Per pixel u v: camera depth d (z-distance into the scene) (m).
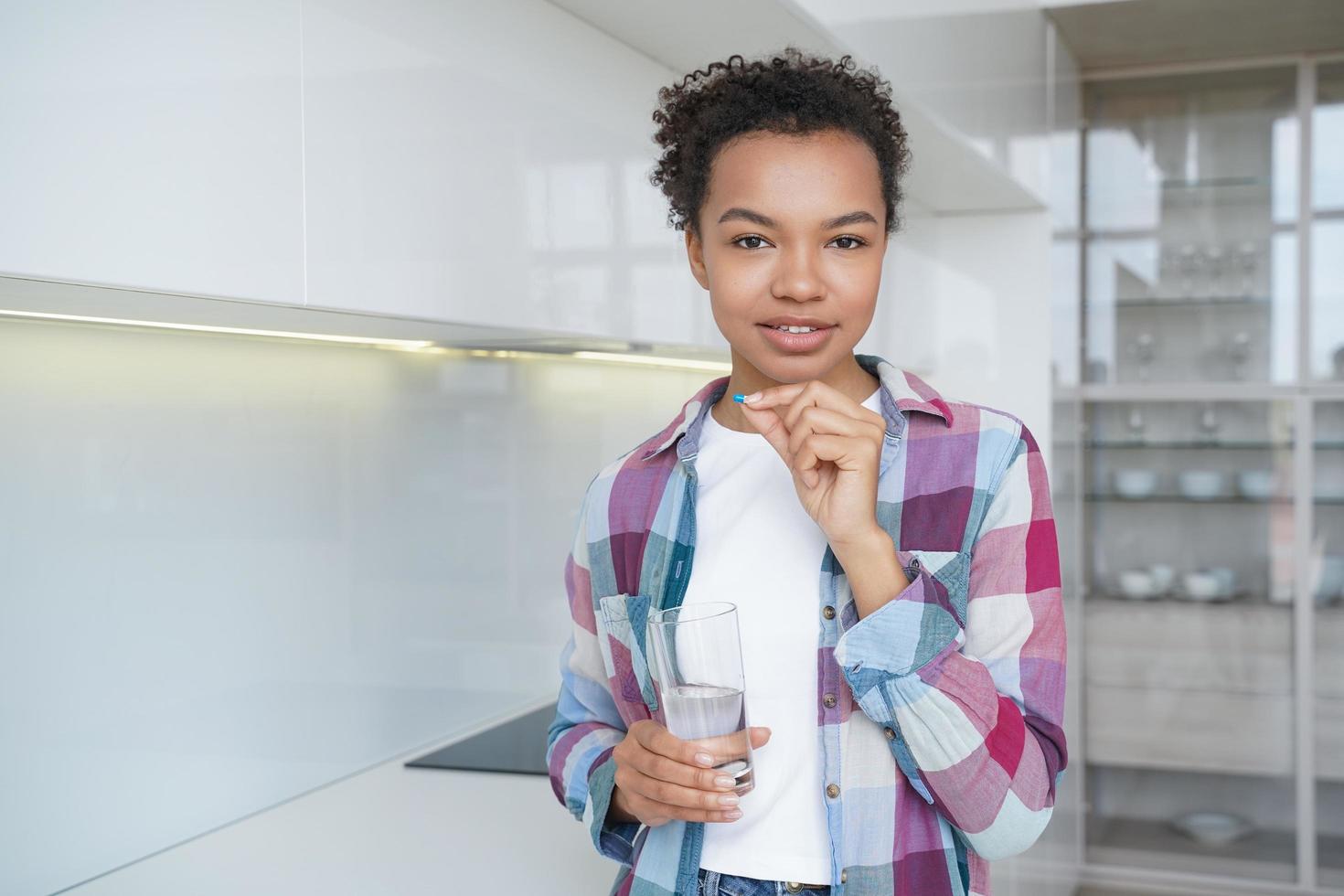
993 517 0.89
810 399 0.81
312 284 1.05
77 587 1.33
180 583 1.46
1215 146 3.63
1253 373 3.62
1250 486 3.62
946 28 2.00
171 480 1.44
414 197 1.17
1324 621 3.52
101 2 0.87
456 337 1.54
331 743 1.70
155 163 0.91
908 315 2.61
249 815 1.55
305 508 1.65
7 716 1.26
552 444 2.21
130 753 1.39
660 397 2.58
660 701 0.86
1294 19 3.17
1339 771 3.49
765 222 0.84
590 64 1.45
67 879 1.31
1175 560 3.71
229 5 0.97
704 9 1.38
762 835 0.89
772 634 0.91
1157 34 3.25
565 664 1.14
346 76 1.08
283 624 1.61
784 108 0.84
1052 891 3.04
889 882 0.87
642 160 1.58
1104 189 3.72
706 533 0.97
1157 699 3.65
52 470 1.30
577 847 1.40
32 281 0.86
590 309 1.46
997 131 2.38
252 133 0.99
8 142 0.81
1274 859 3.57
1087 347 3.74
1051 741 0.87
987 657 0.88
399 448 1.83
